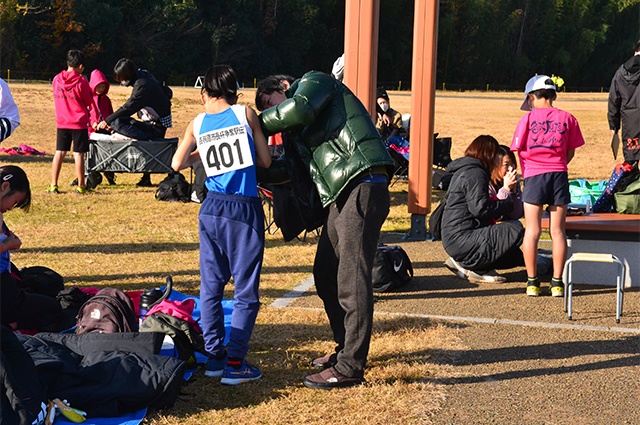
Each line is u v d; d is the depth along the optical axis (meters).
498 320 5.27
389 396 3.81
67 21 63.25
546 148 5.71
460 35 91.69
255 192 3.93
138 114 11.80
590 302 5.81
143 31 71.38
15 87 37.00
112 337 3.96
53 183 11.27
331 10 87.31
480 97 56.47
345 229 3.83
